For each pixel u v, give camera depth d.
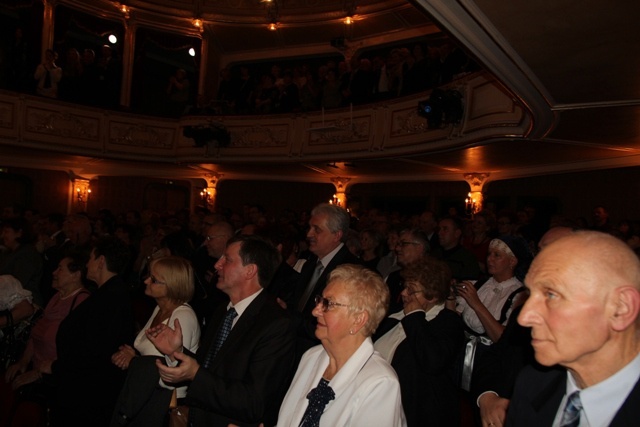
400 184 12.05
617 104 5.23
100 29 12.94
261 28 13.43
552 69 4.49
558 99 5.34
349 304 1.81
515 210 10.13
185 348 2.46
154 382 2.40
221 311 2.57
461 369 2.73
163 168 13.23
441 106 7.29
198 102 12.74
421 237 3.46
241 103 12.28
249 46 14.05
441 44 11.52
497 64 4.45
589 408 1.20
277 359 2.17
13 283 3.66
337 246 3.17
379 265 4.65
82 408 2.85
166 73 15.08
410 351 2.53
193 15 13.40
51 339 3.24
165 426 2.46
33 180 12.45
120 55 13.20
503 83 4.94
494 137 6.74
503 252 2.88
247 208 8.91
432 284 2.55
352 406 1.71
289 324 2.26
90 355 2.86
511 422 1.42
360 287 1.83
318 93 11.17
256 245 2.41
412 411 2.43
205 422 2.27
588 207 8.98
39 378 3.11
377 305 1.83
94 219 8.38
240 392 2.05
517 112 6.38
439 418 2.46
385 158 9.51
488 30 3.83
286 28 13.22
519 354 2.09
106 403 2.88
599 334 1.16
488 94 6.85
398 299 3.43
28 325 3.73
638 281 1.17
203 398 2.01
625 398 1.17
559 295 1.18
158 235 5.80
